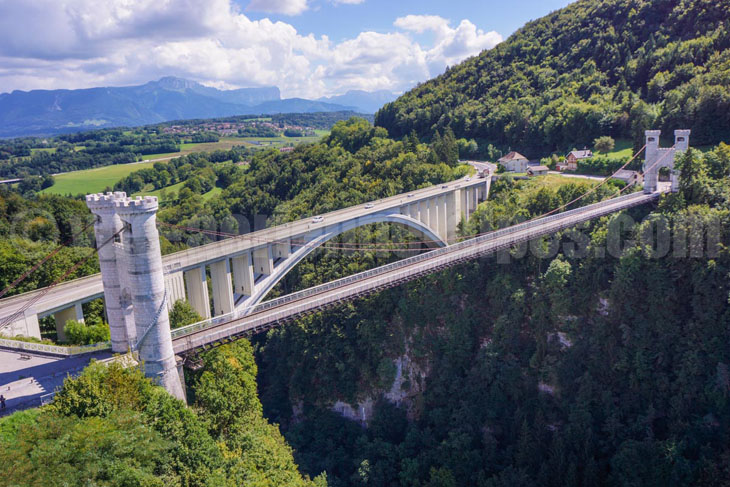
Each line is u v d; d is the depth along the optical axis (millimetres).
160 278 37469
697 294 58500
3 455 23906
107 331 45656
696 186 71688
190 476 31062
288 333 79625
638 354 57906
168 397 34562
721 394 52250
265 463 41125
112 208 37594
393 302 76000
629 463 50875
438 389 68312
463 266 74375
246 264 56531
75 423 27781
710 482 47500
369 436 69188
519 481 54000
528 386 64188
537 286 68375
